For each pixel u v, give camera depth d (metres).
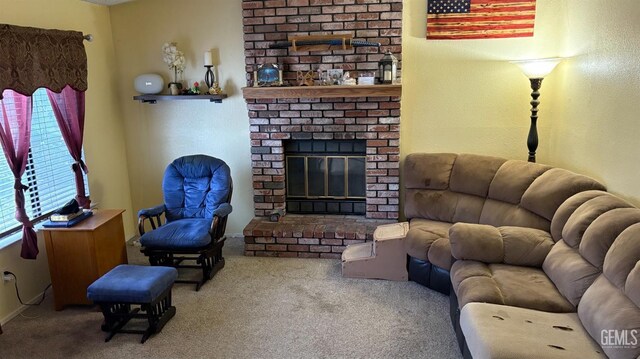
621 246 2.25
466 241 3.04
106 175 4.49
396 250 3.70
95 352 2.87
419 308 3.32
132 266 3.24
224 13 4.37
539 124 4.19
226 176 4.11
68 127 3.79
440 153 4.18
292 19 4.20
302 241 4.25
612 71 3.08
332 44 4.11
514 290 2.65
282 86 4.22
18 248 3.41
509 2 4.00
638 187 2.78
